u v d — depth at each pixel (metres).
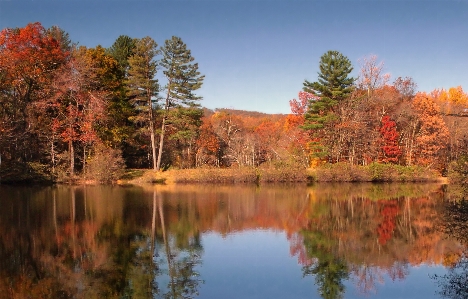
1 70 29.91
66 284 9.43
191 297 8.80
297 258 11.87
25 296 8.59
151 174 36.00
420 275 10.34
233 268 10.87
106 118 33.94
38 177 30.86
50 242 13.20
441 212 19.88
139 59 36.69
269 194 27.88
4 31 30.14
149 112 38.41
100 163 32.75
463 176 19.81
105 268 10.68
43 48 31.30
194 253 12.31
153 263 11.23
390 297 8.90
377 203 23.38
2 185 29.84
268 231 15.53
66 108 33.06
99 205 20.88
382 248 13.02
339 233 15.20
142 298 8.66
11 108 32.09
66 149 35.09
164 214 18.72
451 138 41.31
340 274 10.44
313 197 26.23
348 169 37.97
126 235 14.40
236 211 20.00
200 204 22.22
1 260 11.23
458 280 9.94
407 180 38.12
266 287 9.48
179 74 37.53
